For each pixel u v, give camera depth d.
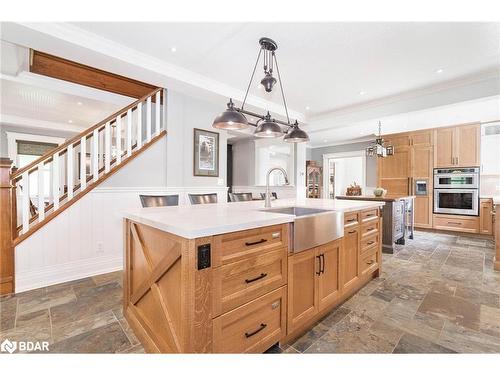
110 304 2.10
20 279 2.38
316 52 2.66
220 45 2.58
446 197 5.11
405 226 4.40
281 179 6.67
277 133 2.55
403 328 1.78
